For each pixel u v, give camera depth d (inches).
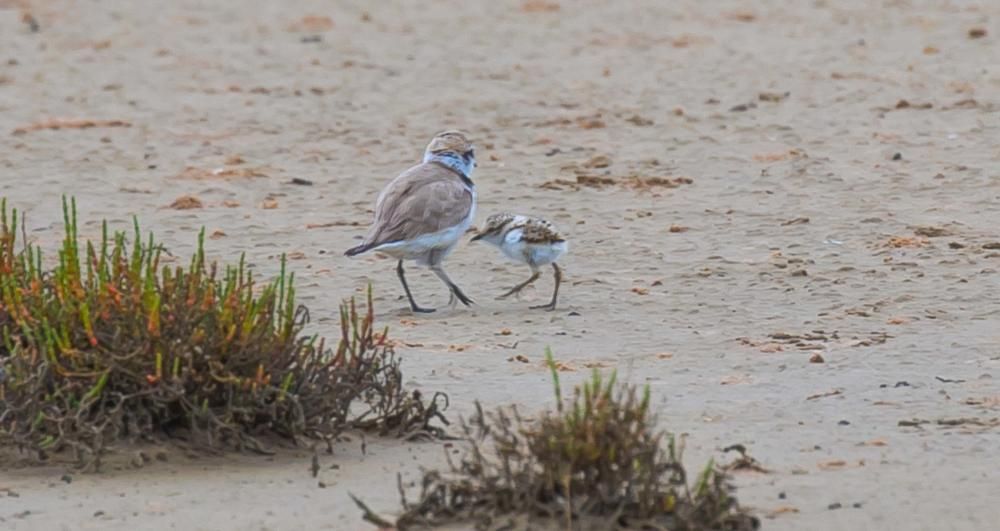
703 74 1112.2
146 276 408.5
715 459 384.2
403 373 481.7
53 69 1210.6
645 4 1481.3
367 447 400.2
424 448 398.9
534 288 608.1
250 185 808.9
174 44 1328.7
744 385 464.1
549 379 473.7
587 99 1032.2
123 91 1110.4
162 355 390.9
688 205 741.3
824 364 487.8
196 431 395.2
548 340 527.8
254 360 396.8
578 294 597.9
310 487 369.1
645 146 880.9
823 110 960.9
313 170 845.8
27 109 1042.7
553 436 329.7
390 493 362.9
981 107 945.5
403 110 1016.9
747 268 627.5
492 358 503.2
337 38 1344.7
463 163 597.6
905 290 587.2
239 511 353.1
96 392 384.2
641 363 494.3
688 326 545.6
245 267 645.3
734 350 510.0
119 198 783.7
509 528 324.2
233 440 394.6
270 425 399.9
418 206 570.3
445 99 1048.8
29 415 387.9
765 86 1051.3
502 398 449.1
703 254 654.5
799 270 617.3
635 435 326.6
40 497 364.5
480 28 1378.0
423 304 590.6
